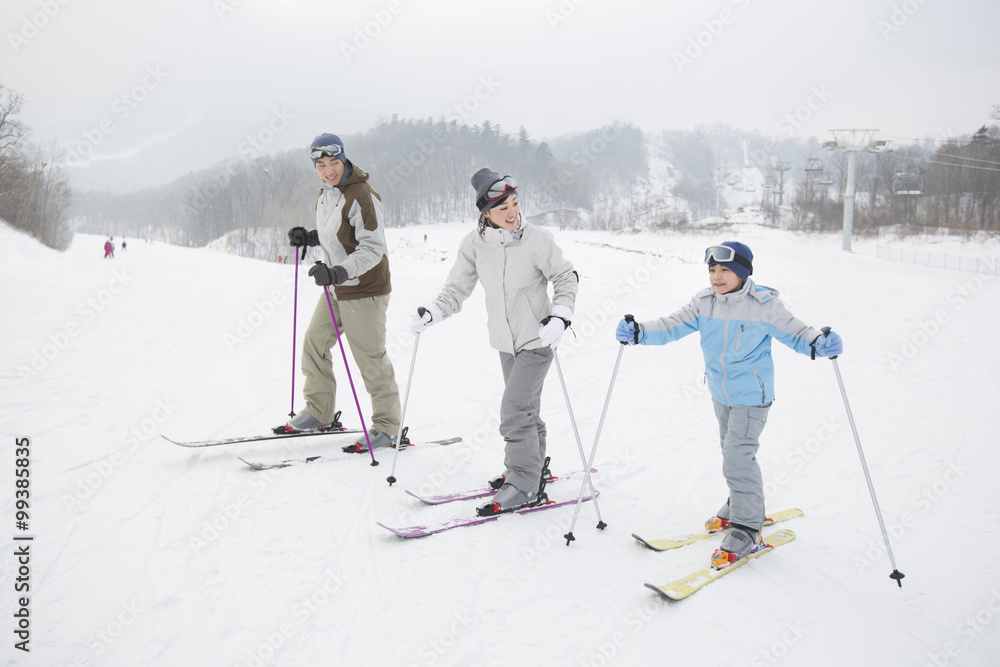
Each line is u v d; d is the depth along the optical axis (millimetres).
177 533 2545
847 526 2889
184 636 1860
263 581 2207
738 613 2092
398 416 3807
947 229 41531
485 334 9539
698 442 4289
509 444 2965
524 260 2863
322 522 2715
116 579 2172
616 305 14656
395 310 12117
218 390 5375
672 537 2699
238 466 3395
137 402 4820
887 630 2027
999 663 1855
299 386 5676
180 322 9625
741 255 2504
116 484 3068
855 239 43531
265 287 15742
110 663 1714
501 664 1781
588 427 4695
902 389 5836
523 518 2875
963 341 8523
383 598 2125
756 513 2471
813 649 1896
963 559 2561
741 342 2514
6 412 4320
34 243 24547
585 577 2320
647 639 1923
